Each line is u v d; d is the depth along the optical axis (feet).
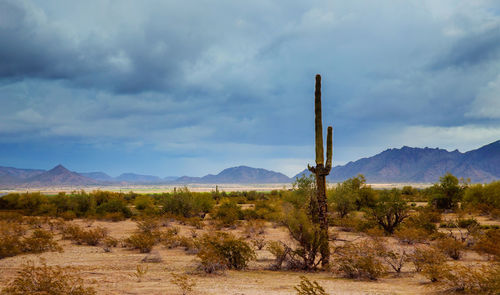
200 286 32.12
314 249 45.73
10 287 28.09
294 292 29.12
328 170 48.39
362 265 37.40
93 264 45.98
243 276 39.01
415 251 44.83
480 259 48.42
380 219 84.28
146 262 48.14
